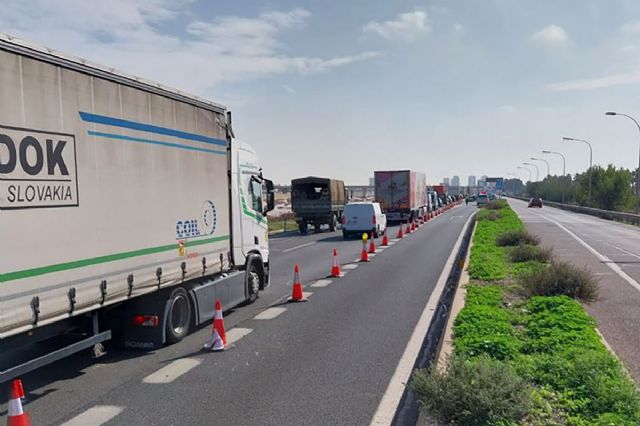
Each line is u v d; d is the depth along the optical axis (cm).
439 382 515
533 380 598
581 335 766
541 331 801
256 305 1147
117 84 705
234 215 1066
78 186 628
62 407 589
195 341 863
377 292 1279
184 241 863
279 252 2272
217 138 991
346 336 874
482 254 1839
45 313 573
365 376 676
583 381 577
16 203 540
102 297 666
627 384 556
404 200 4219
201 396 616
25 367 575
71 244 614
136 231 737
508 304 1071
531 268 1452
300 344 830
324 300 1188
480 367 526
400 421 540
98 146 666
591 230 3506
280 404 587
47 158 583
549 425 478
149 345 804
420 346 810
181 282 855
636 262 1806
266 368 715
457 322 880
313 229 3850
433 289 1316
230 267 1045
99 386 655
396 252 2186
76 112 629
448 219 4900
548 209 7800
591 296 1123
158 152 795
